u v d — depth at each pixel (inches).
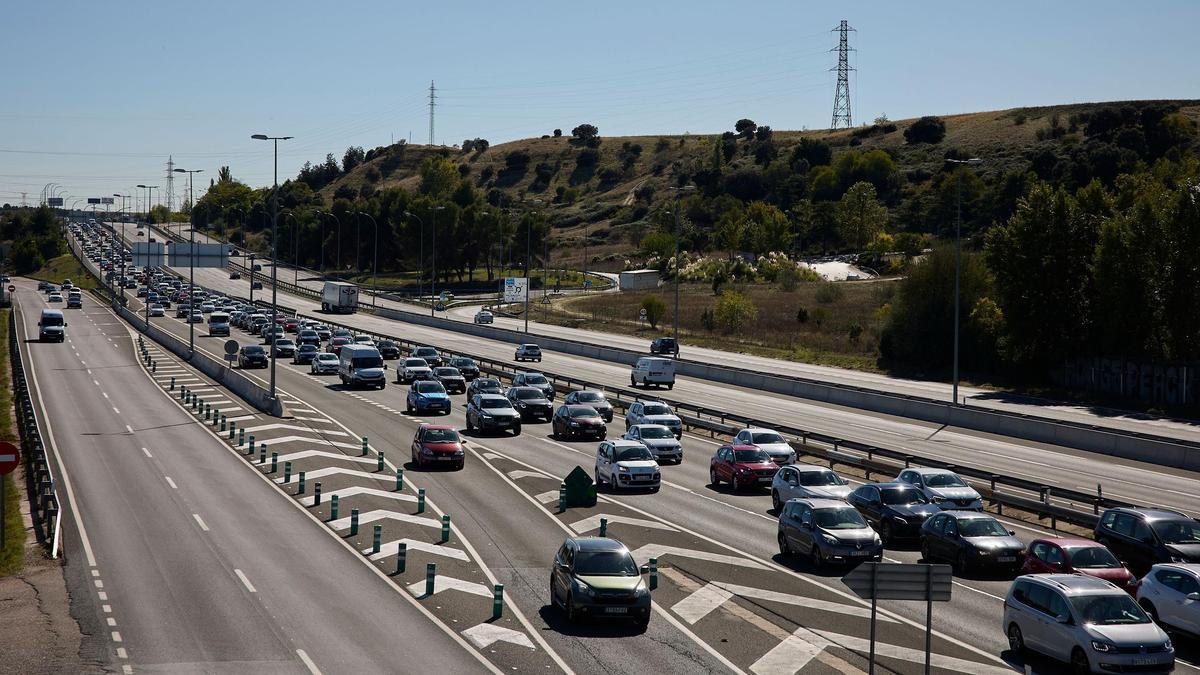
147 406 2250.2
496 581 1007.0
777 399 2571.4
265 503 1347.2
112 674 748.0
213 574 1019.3
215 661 777.6
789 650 808.3
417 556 1094.4
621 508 1341.0
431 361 3070.9
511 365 2903.5
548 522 1256.8
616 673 755.4
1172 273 2687.0
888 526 1180.5
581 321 4840.1
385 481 1492.4
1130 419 2389.3
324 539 1164.5
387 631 853.2
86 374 2807.6
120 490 1416.1
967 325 3245.6
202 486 1448.1
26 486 1454.2
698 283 6363.2
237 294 6127.0
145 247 4234.7
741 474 1454.2
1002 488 1499.8
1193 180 2795.3
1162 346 2743.6
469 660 784.3
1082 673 729.0
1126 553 1009.5
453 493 1414.9
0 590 962.7
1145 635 728.3
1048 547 935.0
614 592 848.9
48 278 6939.0
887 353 3472.0
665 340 3617.1
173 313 4963.1
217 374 2736.2
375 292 6077.8
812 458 1763.0
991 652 804.0
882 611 915.4
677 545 1148.5
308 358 3245.6
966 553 1034.7
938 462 1462.8
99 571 1026.1
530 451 1781.5
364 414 2190.0
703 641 831.1
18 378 2336.4
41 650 799.7
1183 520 1003.9
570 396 2177.7
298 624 869.2
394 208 7765.8
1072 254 2935.5
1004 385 3009.4
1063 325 2955.2
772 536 1203.9
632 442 1523.1
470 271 7160.4
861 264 6663.4
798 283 5895.7
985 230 6638.8
